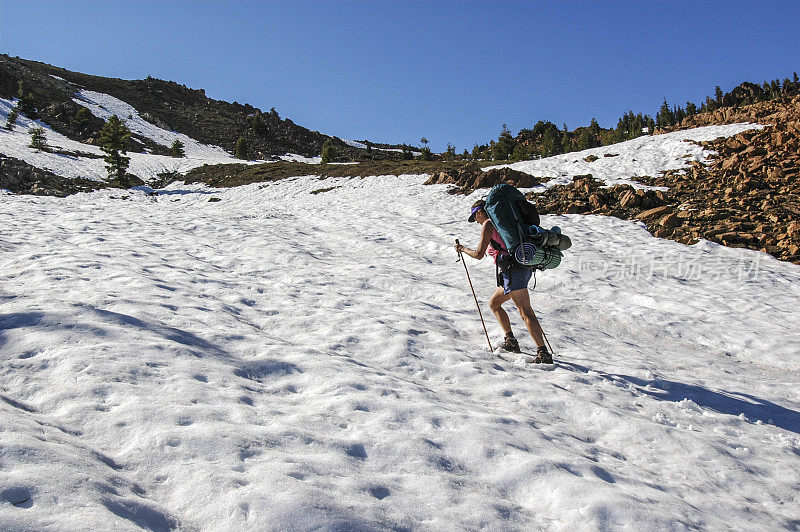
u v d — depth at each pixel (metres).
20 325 4.06
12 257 7.56
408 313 6.97
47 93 85.12
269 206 20.78
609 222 17.52
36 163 43.09
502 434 3.25
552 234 5.14
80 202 16.30
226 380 3.57
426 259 12.20
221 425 2.73
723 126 33.69
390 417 3.33
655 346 7.20
